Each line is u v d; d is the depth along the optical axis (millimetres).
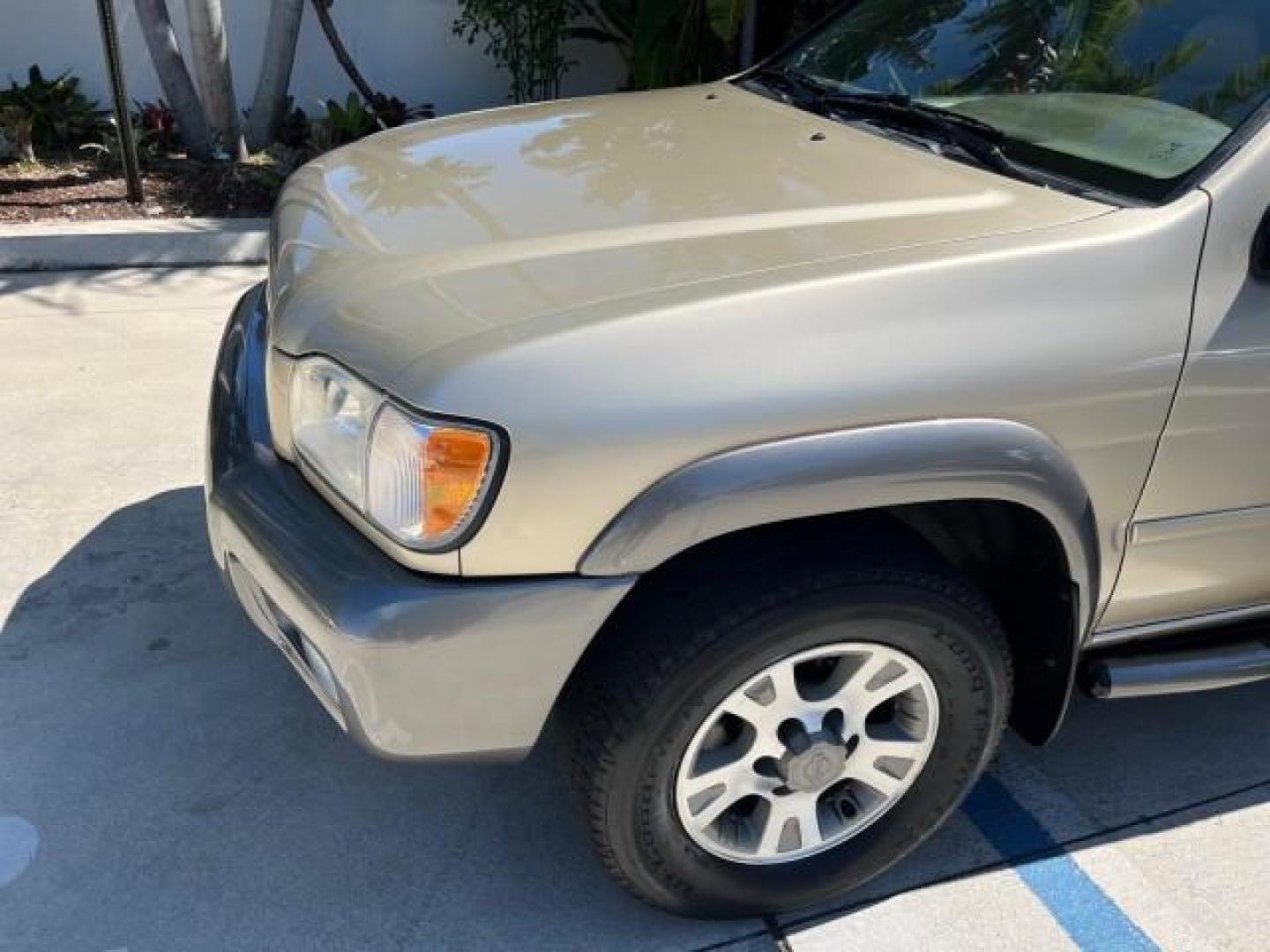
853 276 1965
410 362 1874
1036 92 2646
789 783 2209
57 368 4355
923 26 3033
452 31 7035
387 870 2463
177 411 4113
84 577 3252
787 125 2770
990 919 2424
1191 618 2520
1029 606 2328
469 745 1984
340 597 1896
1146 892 2500
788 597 1981
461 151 2693
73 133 6395
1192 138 2289
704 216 2207
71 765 2660
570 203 2301
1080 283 2043
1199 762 2848
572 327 1865
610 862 2166
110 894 2373
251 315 2725
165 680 2918
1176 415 2141
